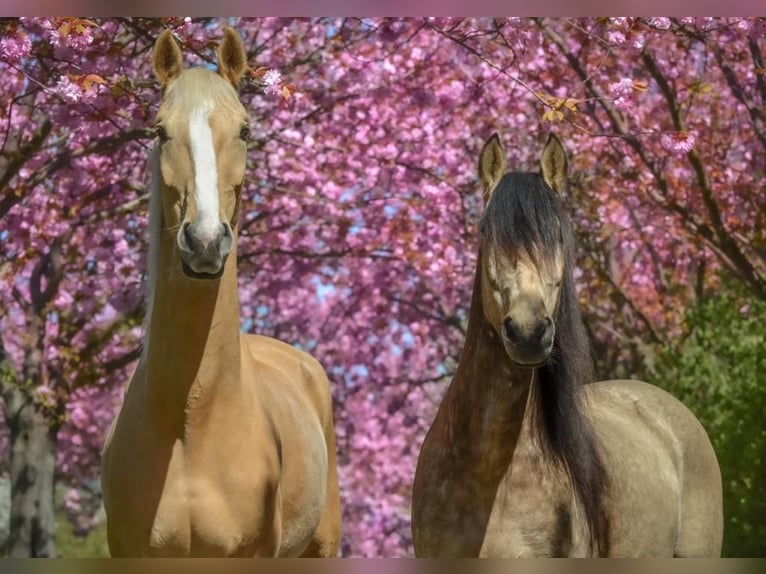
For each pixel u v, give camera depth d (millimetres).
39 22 10875
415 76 15922
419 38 15531
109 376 17656
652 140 15930
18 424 15211
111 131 12070
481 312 6836
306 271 17594
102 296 15773
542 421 6820
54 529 15430
